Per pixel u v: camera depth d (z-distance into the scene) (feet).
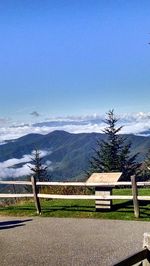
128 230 48.75
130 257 23.71
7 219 57.06
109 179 56.80
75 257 40.47
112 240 45.29
